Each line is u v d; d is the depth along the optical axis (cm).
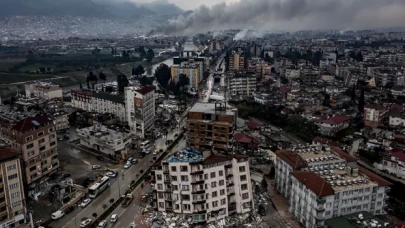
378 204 10869
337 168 12006
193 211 11188
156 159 16288
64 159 16350
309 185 10581
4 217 10662
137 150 17662
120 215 11600
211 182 11356
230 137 14425
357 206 10600
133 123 19625
